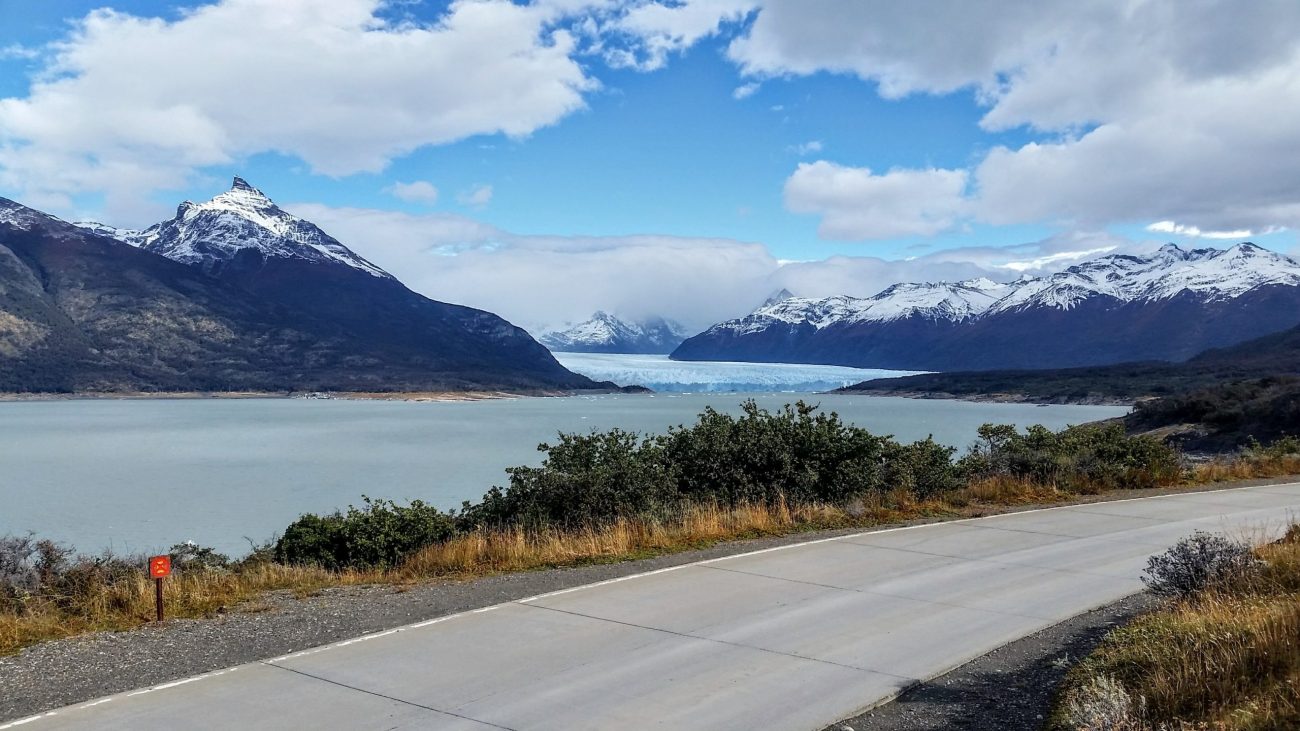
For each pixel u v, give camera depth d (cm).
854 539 1205
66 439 10056
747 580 947
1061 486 1770
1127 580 951
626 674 636
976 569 1007
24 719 538
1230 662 539
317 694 588
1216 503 1591
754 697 593
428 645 704
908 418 11750
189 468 6981
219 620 788
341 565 1147
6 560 881
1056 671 645
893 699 593
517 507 1321
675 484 1408
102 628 764
